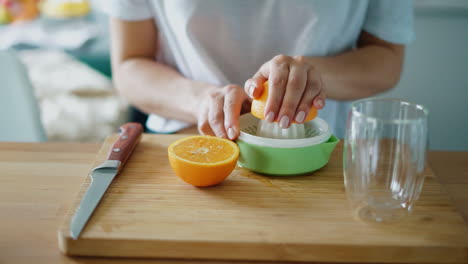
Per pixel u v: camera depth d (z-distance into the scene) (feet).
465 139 6.97
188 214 2.01
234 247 1.84
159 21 3.47
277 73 2.26
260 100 2.28
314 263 1.86
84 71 7.09
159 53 3.78
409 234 1.89
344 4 3.20
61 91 6.53
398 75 3.50
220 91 2.53
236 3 3.18
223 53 3.41
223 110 2.43
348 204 2.11
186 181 2.21
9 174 2.45
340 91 3.24
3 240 1.94
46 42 6.61
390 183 1.96
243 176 2.36
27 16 7.47
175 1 3.19
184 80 3.24
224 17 3.23
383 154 1.91
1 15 7.25
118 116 6.11
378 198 1.99
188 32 3.25
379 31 3.43
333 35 3.36
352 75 3.18
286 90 2.22
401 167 1.92
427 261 1.84
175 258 1.87
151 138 2.80
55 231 2.01
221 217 1.99
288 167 2.30
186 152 2.23
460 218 2.00
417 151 1.88
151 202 2.09
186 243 1.84
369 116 2.04
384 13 3.38
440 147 7.07
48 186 2.35
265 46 3.37
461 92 6.73
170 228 1.91
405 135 1.87
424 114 1.88
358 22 3.40
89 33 6.91
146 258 1.87
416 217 2.00
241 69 3.49
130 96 3.41
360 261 1.85
